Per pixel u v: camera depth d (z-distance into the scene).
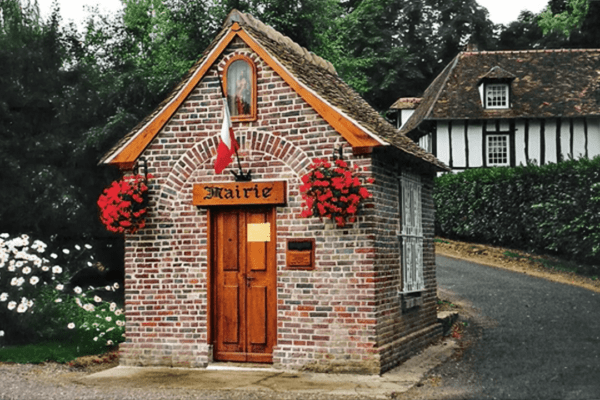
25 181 14.94
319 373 9.14
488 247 23.78
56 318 11.93
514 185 22.80
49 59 16.61
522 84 31.72
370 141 9.13
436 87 35.41
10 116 15.54
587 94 30.81
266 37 10.90
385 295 9.59
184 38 23.56
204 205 9.89
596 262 19.92
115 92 16.86
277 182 9.55
